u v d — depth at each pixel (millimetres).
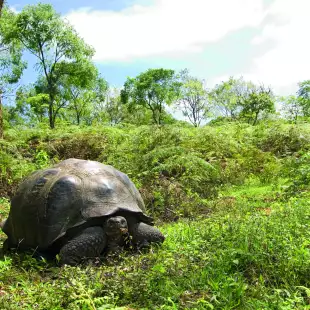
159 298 3080
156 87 42438
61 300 3066
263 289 3121
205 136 11383
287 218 4922
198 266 3557
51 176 4711
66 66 29469
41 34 27844
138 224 4531
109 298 3008
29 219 4531
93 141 11648
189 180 8750
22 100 33312
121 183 4723
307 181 7254
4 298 3143
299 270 3359
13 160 9531
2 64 31422
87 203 4312
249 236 4027
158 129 11102
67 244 4184
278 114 20344
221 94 28891
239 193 8344
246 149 11156
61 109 32438
